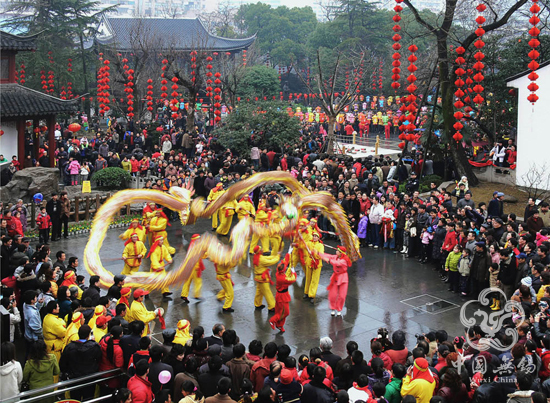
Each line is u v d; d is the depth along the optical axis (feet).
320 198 43.68
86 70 161.27
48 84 145.69
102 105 113.60
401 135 71.10
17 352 39.34
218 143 104.01
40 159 94.07
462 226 52.70
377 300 50.83
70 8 166.40
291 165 89.92
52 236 67.41
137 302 38.06
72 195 80.28
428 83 81.10
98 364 31.45
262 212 57.47
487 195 75.61
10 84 90.17
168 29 205.77
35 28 147.23
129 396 25.59
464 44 74.18
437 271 58.54
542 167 75.20
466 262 50.52
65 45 153.89
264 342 42.52
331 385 28.50
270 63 239.30
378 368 28.91
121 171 86.17
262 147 101.14
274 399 25.95
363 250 65.77
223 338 31.91
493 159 82.33
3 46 86.07
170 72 153.38
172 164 85.92
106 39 185.98
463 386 27.61
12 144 92.07
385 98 185.06
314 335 43.88
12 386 28.60
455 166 80.64
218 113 104.58
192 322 45.96
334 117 101.04
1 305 35.63
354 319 46.85
